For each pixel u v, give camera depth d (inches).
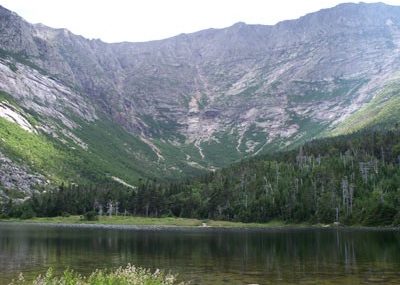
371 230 6855.3
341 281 2170.3
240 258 3208.7
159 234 6161.4
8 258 3213.6
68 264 2901.1
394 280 2177.7
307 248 3850.9
